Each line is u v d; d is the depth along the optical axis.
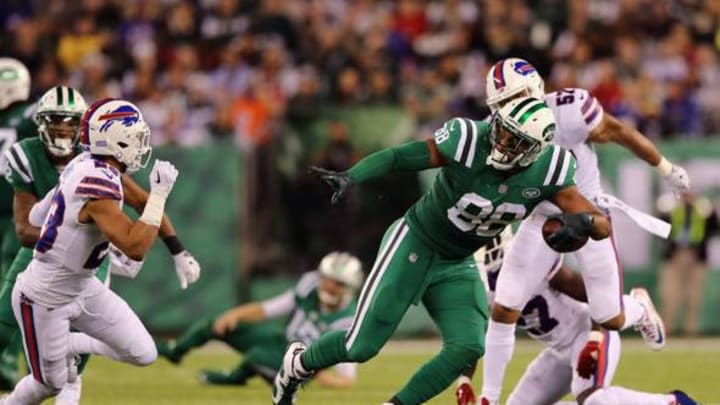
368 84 49.12
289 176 44.75
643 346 42.41
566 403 24.36
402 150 20.56
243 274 44.31
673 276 44.50
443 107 47.59
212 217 44.38
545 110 20.02
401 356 39.47
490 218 20.91
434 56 52.94
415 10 54.34
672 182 25.33
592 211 20.56
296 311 31.11
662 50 52.78
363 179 20.42
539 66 51.56
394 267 21.34
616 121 24.56
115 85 51.69
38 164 23.14
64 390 23.09
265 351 30.94
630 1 54.59
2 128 27.23
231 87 50.75
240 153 44.44
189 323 44.09
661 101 50.03
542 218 22.61
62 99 22.86
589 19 53.75
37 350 21.05
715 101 51.78
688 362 37.44
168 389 30.77
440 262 21.48
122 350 21.80
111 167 20.34
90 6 54.38
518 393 23.91
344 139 45.12
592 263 22.58
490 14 52.66
